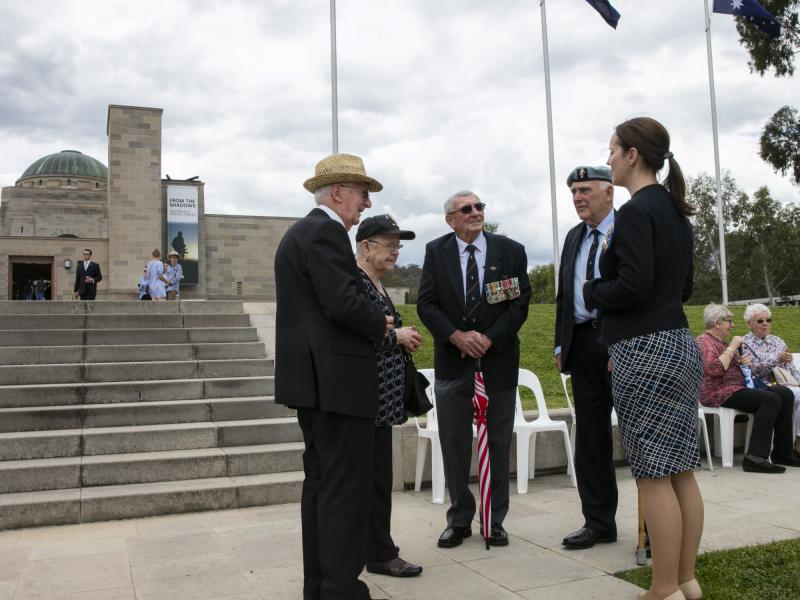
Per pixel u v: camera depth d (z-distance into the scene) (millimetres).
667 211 3205
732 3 15016
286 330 3104
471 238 4438
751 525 4422
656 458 3021
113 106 35719
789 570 3447
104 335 7961
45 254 34375
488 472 4141
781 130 30500
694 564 3252
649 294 3125
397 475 5734
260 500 5234
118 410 6086
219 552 4062
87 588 3471
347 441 2998
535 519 4766
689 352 3125
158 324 8586
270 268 37625
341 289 2932
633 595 3293
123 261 35250
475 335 4207
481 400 4191
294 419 6348
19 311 8742
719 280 51500
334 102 13625
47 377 6906
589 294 3326
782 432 6496
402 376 3791
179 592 3406
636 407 3104
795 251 49094
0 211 44156
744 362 6664
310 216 3209
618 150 3365
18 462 5273
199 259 36625
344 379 2980
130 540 4336
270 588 3453
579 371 4168
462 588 3438
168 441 5785
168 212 36469
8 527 4637
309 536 3174
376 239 3928
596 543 4156
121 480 5273
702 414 6492
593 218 4090
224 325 8859
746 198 51188
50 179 64562
